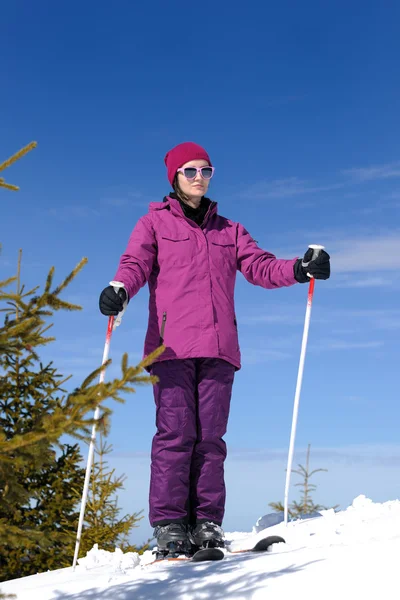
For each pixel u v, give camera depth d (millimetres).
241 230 3936
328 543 3035
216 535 3412
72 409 2037
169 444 3480
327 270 3523
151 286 3732
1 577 4992
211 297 3576
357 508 4078
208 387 3549
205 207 3877
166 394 3502
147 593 2395
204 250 3652
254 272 3811
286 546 3105
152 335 3613
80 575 3088
